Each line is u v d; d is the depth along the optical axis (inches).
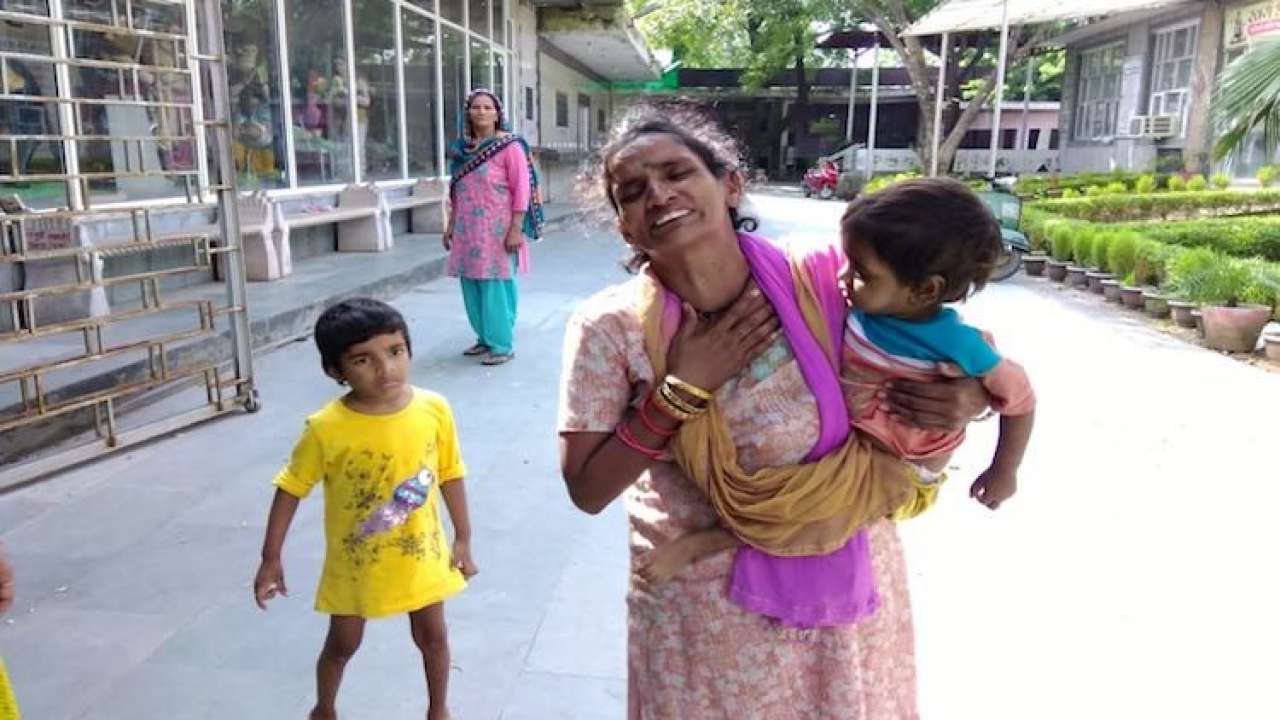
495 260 239.1
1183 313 322.0
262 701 102.5
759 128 1441.9
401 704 102.1
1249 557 138.7
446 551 99.0
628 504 64.5
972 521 151.1
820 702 61.1
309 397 214.2
